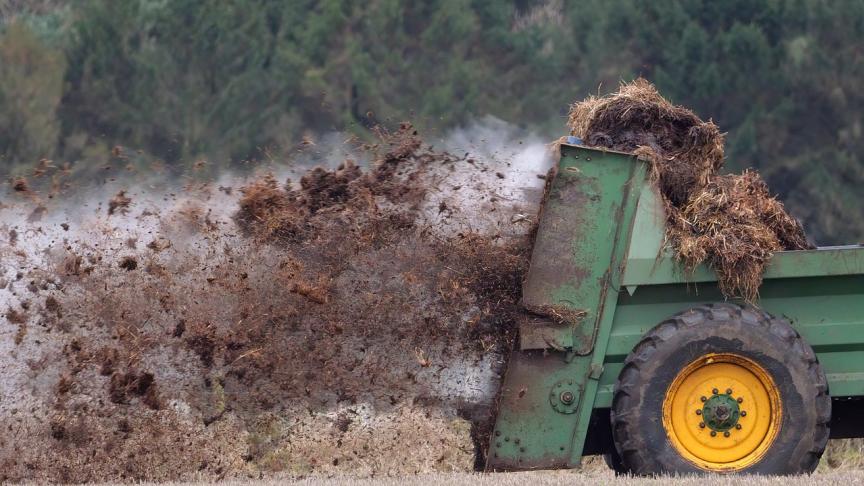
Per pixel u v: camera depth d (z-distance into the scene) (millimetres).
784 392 29094
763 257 29328
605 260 29766
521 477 29312
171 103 92062
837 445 41438
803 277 29578
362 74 91438
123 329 33750
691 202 30359
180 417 33469
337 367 33156
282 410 33719
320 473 33281
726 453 29484
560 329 29734
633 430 29172
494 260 32469
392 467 33531
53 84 89875
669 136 32125
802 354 29094
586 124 33031
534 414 29922
